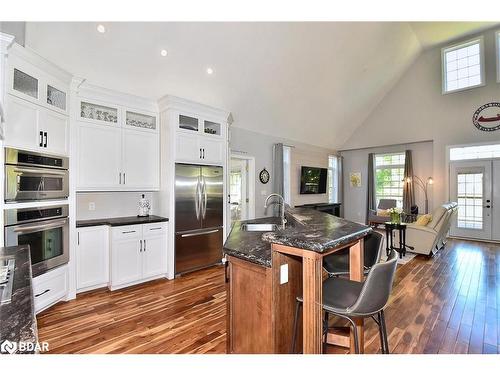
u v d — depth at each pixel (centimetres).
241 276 181
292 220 272
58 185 280
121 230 331
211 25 355
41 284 260
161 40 346
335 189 885
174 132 373
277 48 438
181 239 379
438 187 696
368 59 598
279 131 655
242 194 603
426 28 612
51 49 299
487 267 420
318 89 592
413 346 216
